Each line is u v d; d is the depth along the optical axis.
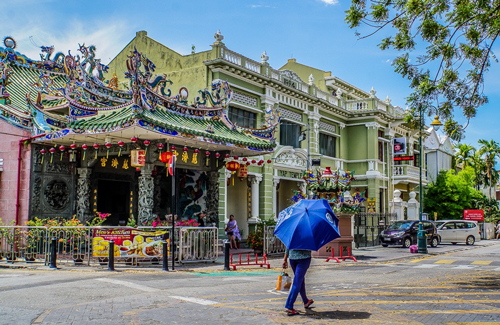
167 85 23.38
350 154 33.91
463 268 15.17
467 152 53.69
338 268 15.16
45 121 16.61
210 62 21.61
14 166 16.52
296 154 27.39
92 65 16.84
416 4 12.12
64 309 7.51
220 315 7.16
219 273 12.96
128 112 14.62
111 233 13.86
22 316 6.98
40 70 21.89
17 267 13.69
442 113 12.95
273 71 25.53
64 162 17.20
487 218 45.78
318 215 7.35
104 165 17.42
